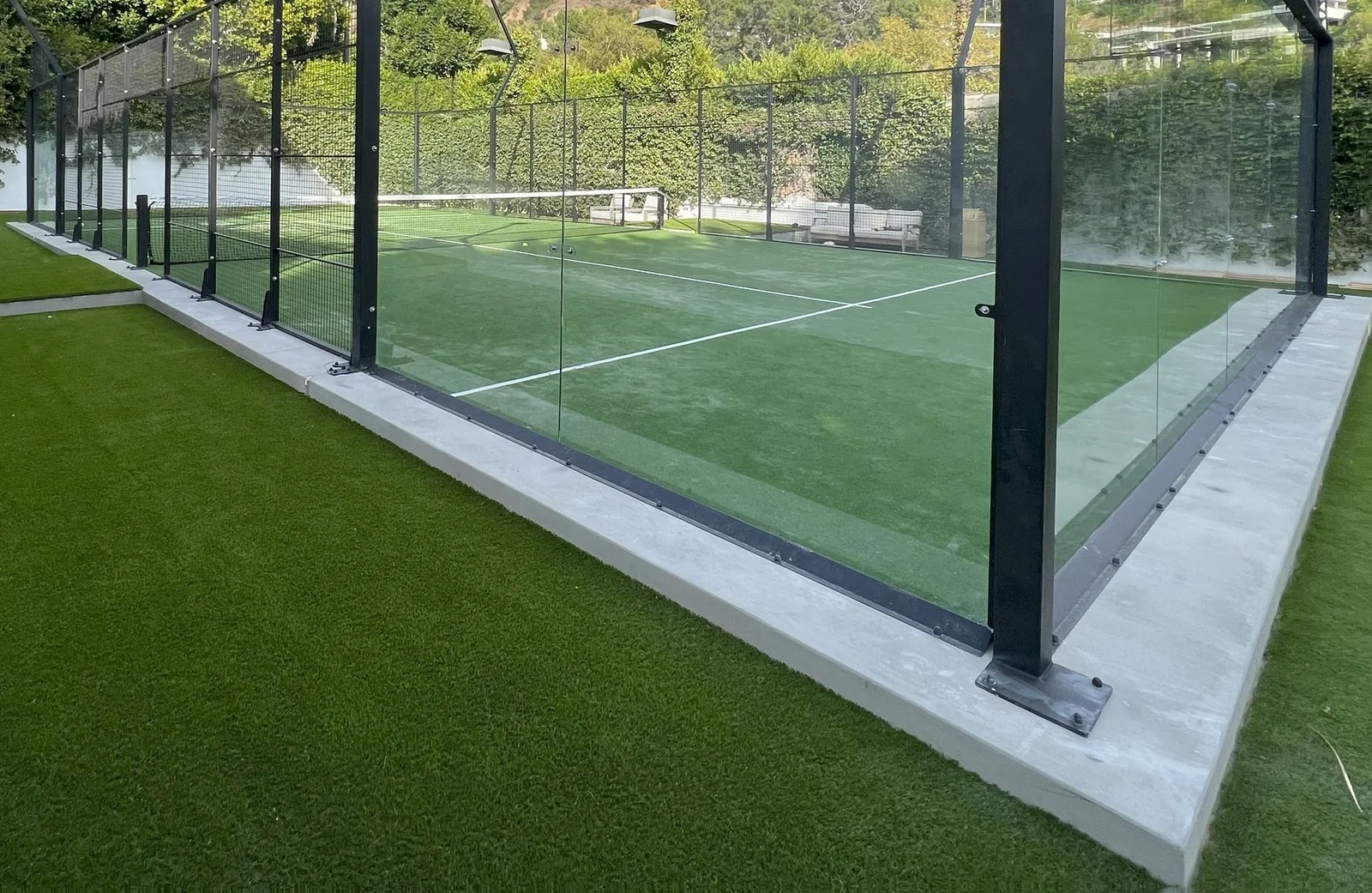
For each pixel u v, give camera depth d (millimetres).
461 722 1919
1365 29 9484
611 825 1628
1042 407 1880
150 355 5477
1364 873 1550
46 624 2295
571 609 2434
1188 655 2059
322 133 5262
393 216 11094
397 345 5641
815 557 2545
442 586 2559
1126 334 2914
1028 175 1837
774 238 14445
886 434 4113
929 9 12227
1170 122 3420
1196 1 3719
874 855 1566
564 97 7855
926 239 12562
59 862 1518
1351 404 4844
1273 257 5746
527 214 13469
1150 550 2627
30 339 5898
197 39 7180
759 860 1551
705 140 14961
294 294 5754
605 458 3611
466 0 12297
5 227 14398
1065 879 1521
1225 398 4305
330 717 1928
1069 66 2262
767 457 3756
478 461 3391
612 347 6066
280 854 1546
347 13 4906
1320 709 2039
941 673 2000
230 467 3537
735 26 14648
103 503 3139
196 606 2414
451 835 1597
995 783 1745
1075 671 1988
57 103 12461
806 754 1838
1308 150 7105
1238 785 1778
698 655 2211
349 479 3434
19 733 1854
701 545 2672
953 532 3002
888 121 12828
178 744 1831
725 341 6309
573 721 1935
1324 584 2682
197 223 7371
